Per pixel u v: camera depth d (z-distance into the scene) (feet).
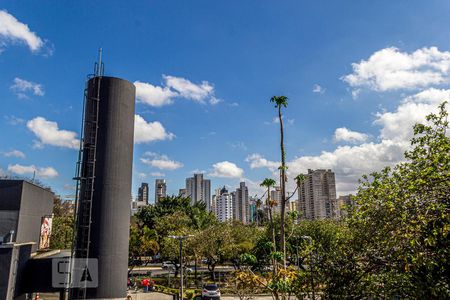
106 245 70.44
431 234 27.81
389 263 30.50
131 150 78.69
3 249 56.90
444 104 33.83
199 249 131.75
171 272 173.88
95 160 72.90
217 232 140.36
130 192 77.15
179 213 187.42
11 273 57.16
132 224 212.84
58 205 185.57
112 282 69.82
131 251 156.97
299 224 144.36
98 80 76.07
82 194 72.28
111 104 75.82
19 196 71.46
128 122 77.92
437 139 33.24
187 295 108.58
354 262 32.60
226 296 105.60
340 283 32.55
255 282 45.37
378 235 30.66
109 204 72.02
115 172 73.87
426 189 29.14
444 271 28.73
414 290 28.50
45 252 86.02
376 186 35.19
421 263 25.94
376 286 31.71
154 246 162.71
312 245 35.73
